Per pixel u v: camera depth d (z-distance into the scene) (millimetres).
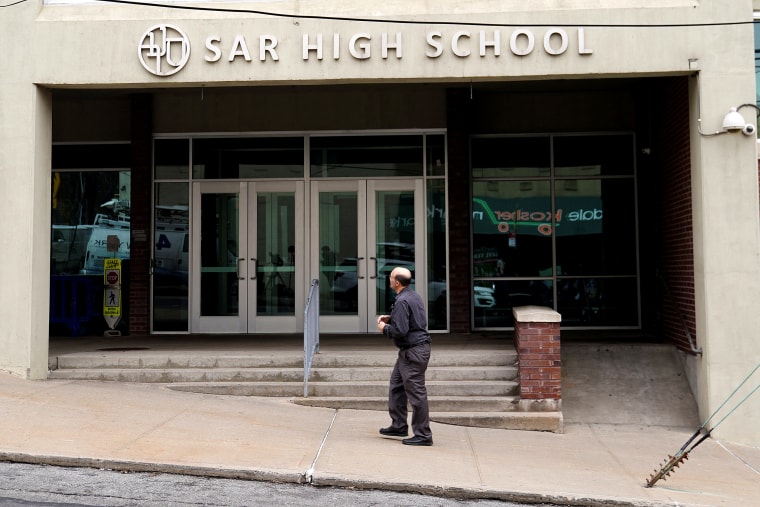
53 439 7418
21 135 10055
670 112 11133
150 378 10000
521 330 9352
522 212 13711
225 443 7598
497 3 9781
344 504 6160
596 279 13578
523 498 6504
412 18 9781
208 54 9984
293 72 9914
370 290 13477
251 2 10062
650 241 12695
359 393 9656
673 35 9492
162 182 13680
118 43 10062
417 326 7969
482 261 13703
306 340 9656
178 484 6488
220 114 13648
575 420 9633
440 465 7250
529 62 9664
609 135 13633
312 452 7449
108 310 13398
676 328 10961
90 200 13859
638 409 9844
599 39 9586
